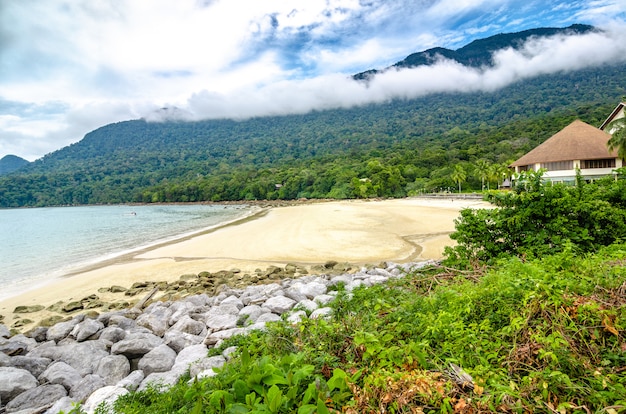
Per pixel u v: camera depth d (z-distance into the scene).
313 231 26.80
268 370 2.75
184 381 4.68
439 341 3.62
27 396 5.20
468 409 2.48
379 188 85.75
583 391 2.54
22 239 33.19
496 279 4.97
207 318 8.23
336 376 2.75
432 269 8.27
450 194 62.72
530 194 7.93
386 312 5.08
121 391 4.80
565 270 4.77
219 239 25.78
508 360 3.11
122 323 8.27
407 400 2.59
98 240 30.44
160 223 46.22
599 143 42.97
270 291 10.01
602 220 7.54
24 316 11.49
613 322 3.25
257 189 114.88
